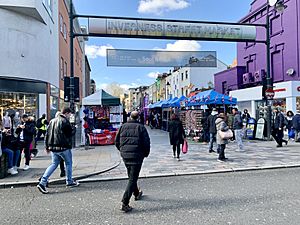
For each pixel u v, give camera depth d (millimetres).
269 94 16141
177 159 11078
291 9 21156
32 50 17641
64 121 7297
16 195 6863
